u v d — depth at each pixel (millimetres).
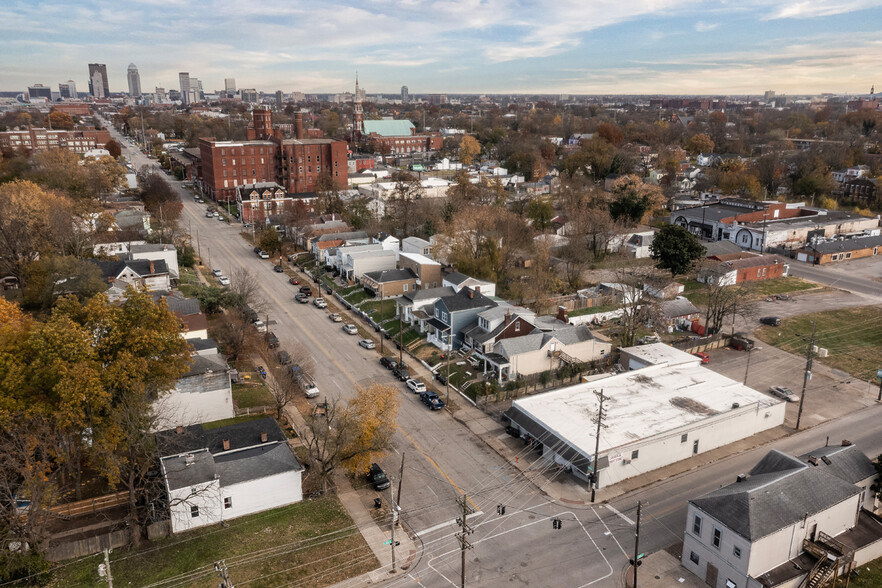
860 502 44031
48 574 40750
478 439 58875
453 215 120188
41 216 93875
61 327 47938
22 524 41562
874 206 162625
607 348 75812
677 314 86500
